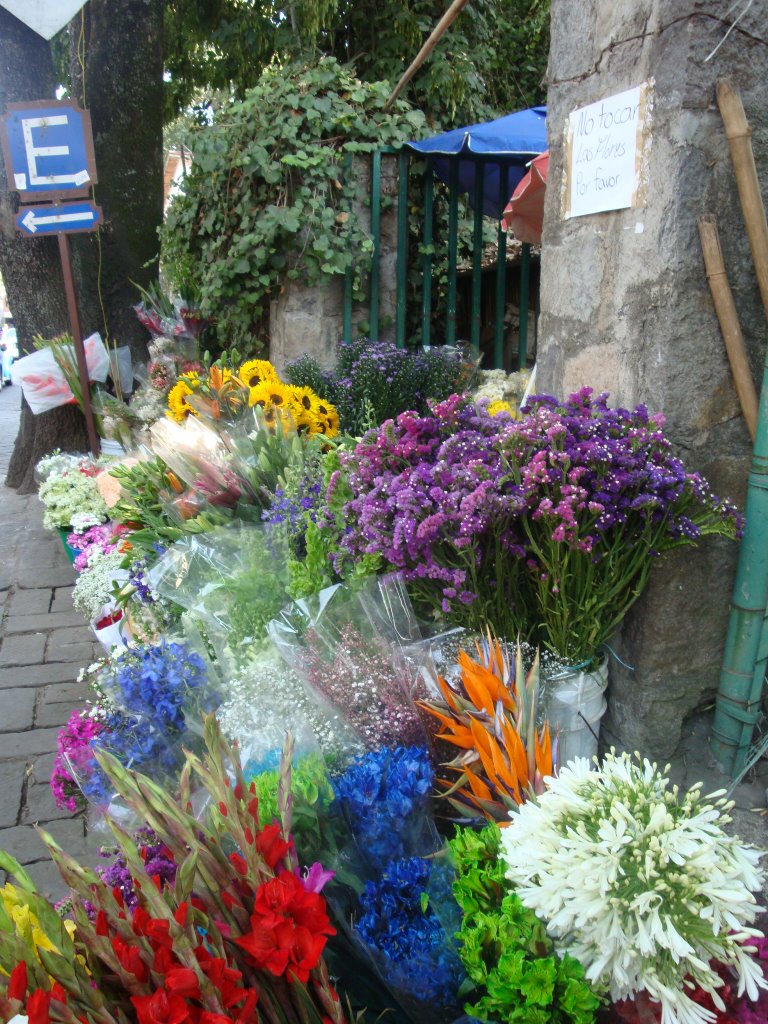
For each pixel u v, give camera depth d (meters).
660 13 1.91
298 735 1.47
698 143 1.87
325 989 0.99
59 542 5.64
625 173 2.07
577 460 1.73
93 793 1.56
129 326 6.86
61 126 5.18
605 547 1.86
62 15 4.90
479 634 1.84
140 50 6.48
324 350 5.34
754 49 1.88
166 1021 0.84
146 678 1.64
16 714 3.42
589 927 1.08
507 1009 1.09
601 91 2.17
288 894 0.96
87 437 6.77
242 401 3.31
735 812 2.08
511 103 7.95
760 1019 1.11
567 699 1.95
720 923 1.06
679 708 2.17
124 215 6.68
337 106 5.13
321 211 5.02
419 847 1.37
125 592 2.66
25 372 6.28
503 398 4.00
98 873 1.48
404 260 5.32
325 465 2.24
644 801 1.16
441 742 1.59
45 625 4.33
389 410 3.71
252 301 5.29
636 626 2.13
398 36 6.57
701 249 1.93
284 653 1.64
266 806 1.29
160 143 6.86
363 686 1.57
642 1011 1.11
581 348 2.33
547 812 1.19
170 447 2.77
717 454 2.05
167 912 0.92
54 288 6.60
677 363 1.97
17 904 0.96
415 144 5.08
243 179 5.19
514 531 1.87
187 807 1.12
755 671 2.10
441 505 1.71
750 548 2.03
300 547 2.19
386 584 1.78
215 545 2.18
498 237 5.50
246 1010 0.90
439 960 1.21
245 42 7.37
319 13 6.34
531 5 7.67
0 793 2.88
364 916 1.23
